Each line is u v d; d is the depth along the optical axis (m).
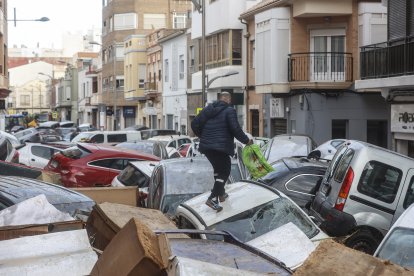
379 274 4.13
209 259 4.89
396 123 19.58
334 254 4.39
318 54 27.98
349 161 9.51
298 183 11.39
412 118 18.70
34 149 23.55
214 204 7.79
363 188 9.30
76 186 16.94
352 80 27.47
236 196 8.09
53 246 4.78
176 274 3.80
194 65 41.19
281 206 7.72
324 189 10.23
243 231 7.34
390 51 18.67
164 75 50.38
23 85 128.62
